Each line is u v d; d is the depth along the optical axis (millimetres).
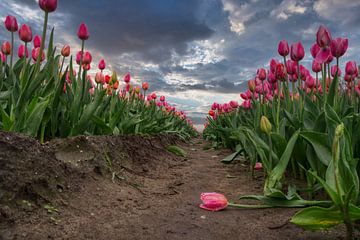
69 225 1696
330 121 1972
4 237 1442
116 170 3045
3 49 3469
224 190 2877
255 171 3729
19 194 1733
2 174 1724
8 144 1915
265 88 4215
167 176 3506
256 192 2742
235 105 6324
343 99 2949
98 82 4133
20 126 2449
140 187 2814
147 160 3988
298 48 2883
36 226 1604
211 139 10969
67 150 2523
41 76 2504
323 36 2436
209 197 2209
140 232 1718
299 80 2930
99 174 2660
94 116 3496
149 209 2168
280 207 2111
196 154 6227
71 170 2316
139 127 5578
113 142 3520
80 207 1979
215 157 5590
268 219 1959
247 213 2113
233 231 1785
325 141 1992
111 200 2246
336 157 1350
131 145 3994
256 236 1703
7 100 2906
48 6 2504
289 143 2303
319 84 3660
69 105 3436
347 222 1374
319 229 1568
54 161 2195
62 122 3104
